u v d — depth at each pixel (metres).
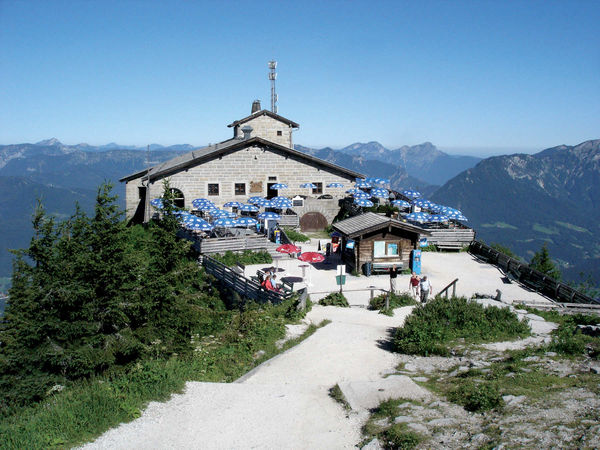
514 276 28.44
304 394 10.99
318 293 24.75
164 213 17.98
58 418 8.84
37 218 14.16
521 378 10.78
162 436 8.63
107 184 15.22
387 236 28.45
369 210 41.09
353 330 17.31
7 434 8.23
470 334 15.32
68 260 14.45
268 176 44.50
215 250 30.59
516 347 14.02
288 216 40.28
